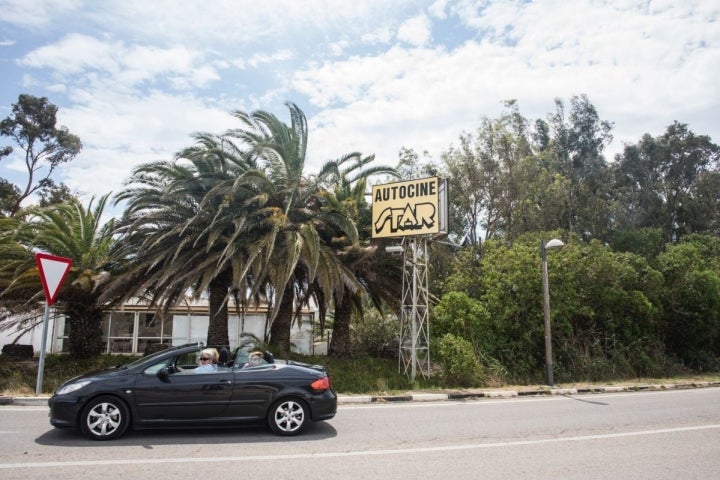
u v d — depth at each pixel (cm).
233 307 2127
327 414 836
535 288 1747
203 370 816
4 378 1300
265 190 1538
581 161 3859
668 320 2220
